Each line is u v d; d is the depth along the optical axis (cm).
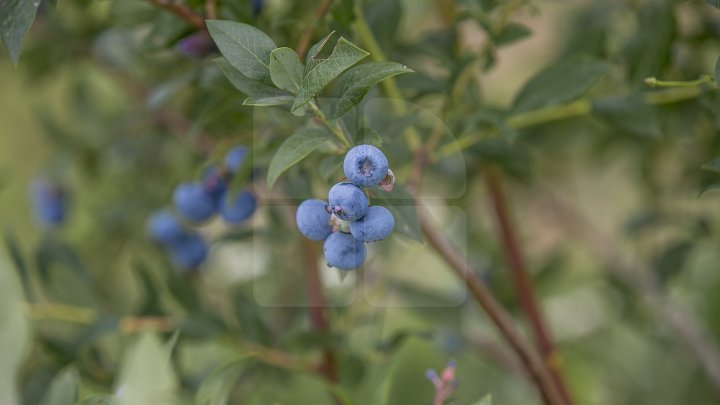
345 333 82
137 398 63
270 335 80
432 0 106
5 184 105
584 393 109
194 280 100
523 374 94
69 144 106
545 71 76
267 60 61
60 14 97
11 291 67
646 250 113
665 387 109
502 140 82
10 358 67
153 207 96
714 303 113
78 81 109
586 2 100
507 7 77
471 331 101
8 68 111
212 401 69
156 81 98
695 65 88
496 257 104
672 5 79
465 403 102
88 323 82
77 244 111
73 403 67
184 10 70
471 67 77
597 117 80
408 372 94
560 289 117
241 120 81
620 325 111
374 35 76
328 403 91
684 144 94
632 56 80
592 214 131
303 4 77
